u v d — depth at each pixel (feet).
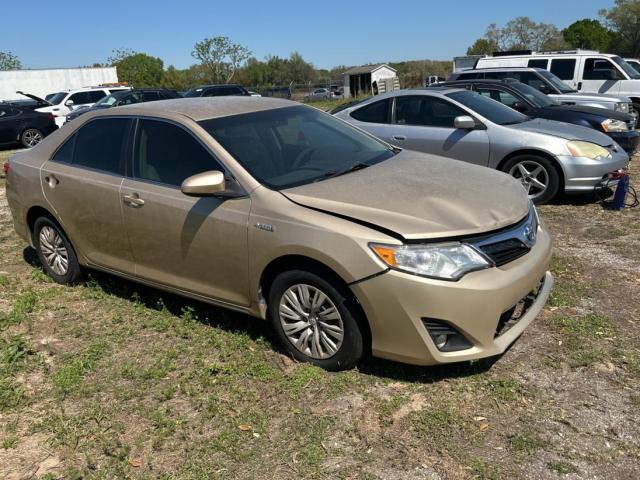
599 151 22.36
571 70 47.78
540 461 9.12
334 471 9.23
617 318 13.33
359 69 156.56
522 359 11.87
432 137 25.13
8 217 25.86
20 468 9.75
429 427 10.03
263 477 9.21
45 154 16.49
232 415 10.73
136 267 14.65
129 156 14.37
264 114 14.57
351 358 11.40
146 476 9.36
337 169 13.21
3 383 12.07
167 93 67.10
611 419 9.97
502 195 12.26
